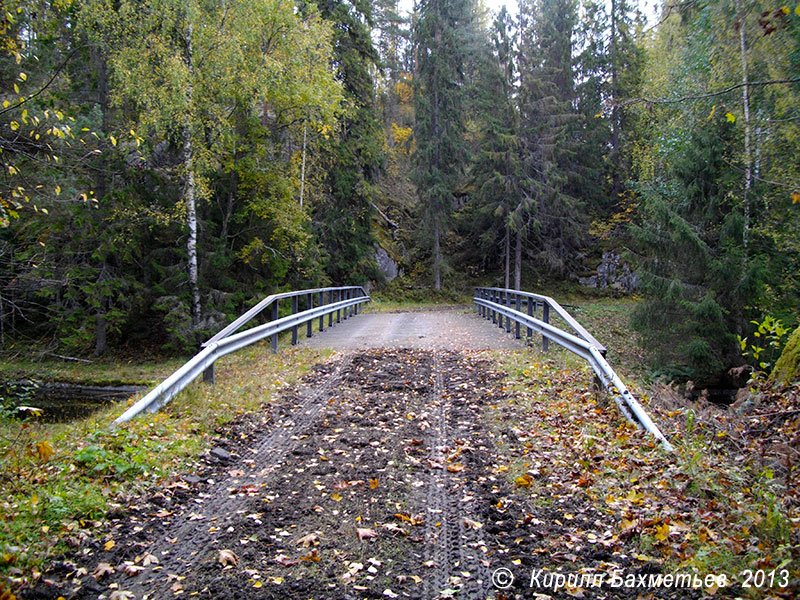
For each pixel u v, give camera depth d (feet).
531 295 41.63
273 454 20.40
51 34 55.57
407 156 156.04
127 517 14.99
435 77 112.27
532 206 110.83
